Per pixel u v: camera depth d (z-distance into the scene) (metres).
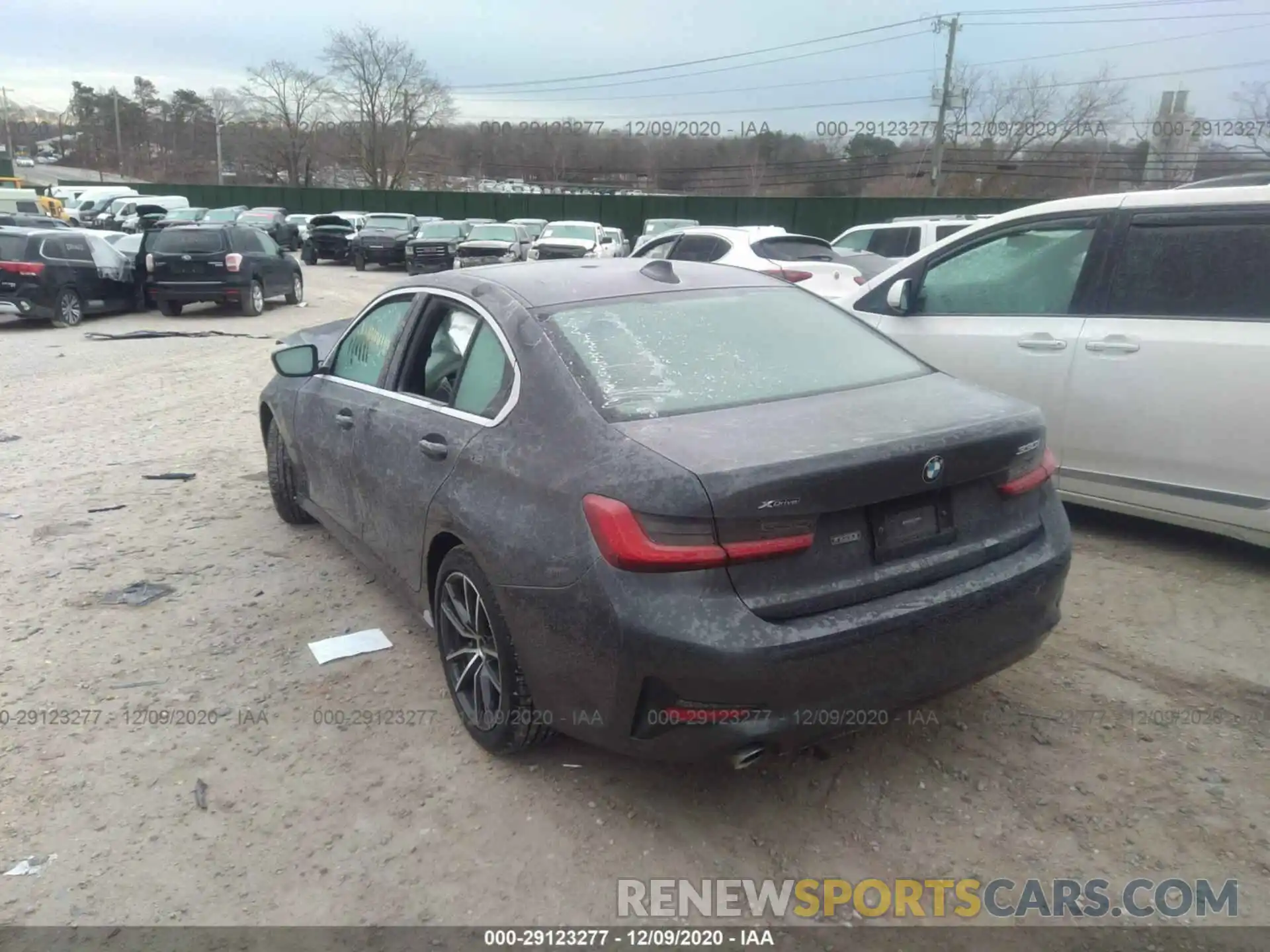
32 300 15.70
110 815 3.13
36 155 123.62
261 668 4.09
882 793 3.16
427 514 3.51
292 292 19.69
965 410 3.11
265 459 7.55
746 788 3.21
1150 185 38.41
